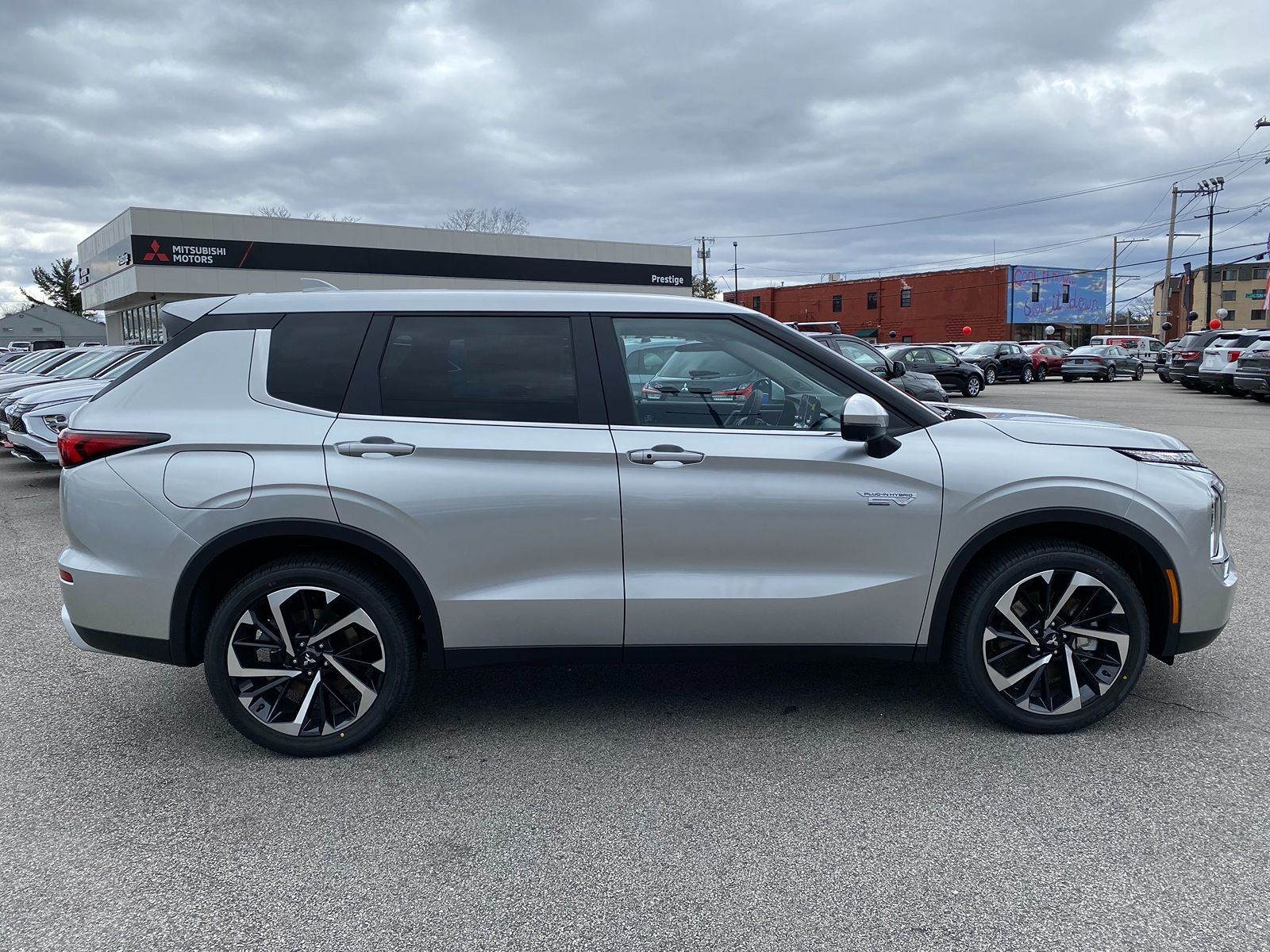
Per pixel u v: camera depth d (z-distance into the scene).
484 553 3.25
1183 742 3.40
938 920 2.38
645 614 3.31
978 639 3.38
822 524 3.28
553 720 3.70
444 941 2.32
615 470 3.24
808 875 2.59
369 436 3.21
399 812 2.97
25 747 3.50
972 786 3.09
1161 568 3.34
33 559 6.91
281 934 2.36
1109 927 2.34
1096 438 3.44
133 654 3.32
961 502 3.28
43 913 2.45
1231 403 20.28
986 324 58.31
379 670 3.34
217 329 3.37
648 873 2.61
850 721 3.64
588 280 45.22
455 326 3.35
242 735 3.57
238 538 3.19
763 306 73.06
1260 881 2.52
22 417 10.15
